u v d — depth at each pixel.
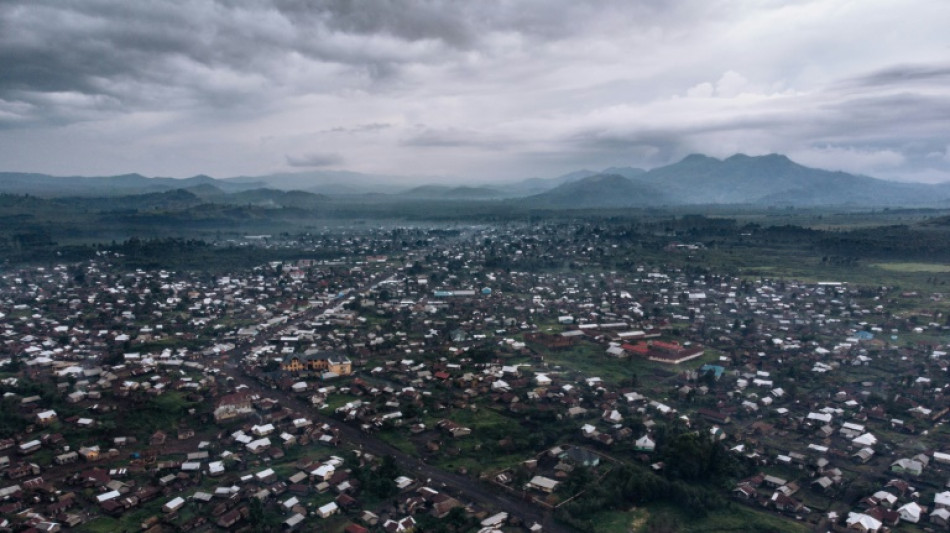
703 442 162.38
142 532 131.25
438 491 151.50
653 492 149.88
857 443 176.88
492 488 153.38
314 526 135.50
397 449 175.00
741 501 150.38
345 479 154.38
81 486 149.62
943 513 139.25
